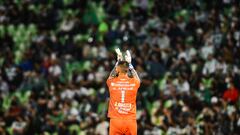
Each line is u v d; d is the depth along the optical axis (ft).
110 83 142.51
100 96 235.81
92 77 247.70
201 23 264.93
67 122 229.45
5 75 258.57
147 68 247.50
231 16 263.70
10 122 235.81
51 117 233.35
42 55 265.95
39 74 256.73
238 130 216.95
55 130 230.07
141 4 279.69
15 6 288.71
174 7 274.77
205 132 218.38
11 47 276.62
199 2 273.54
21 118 234.99
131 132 141.59
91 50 263.70
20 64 264.11
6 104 249.55
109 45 265.54
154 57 249.75
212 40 255.70
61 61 260.62
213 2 271.28
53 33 276.82
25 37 278.67
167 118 221.66
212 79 237.04
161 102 229.04
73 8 285.23
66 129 228.43
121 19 276.00
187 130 218.59
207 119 220.43
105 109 231.91
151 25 270.05
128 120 141.28
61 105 235.61
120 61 143.23
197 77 238.27
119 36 266.98
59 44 269.64
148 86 237.25
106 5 283.59
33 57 265.75
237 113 221.05
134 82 141.79
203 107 227.20
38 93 248.11
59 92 241.96
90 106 233.14
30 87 252.83
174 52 253.65
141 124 220.64
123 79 142.10
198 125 219.61
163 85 237.66
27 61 264.52
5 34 280.51
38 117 233.96
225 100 229.66
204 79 238.68
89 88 242.99
